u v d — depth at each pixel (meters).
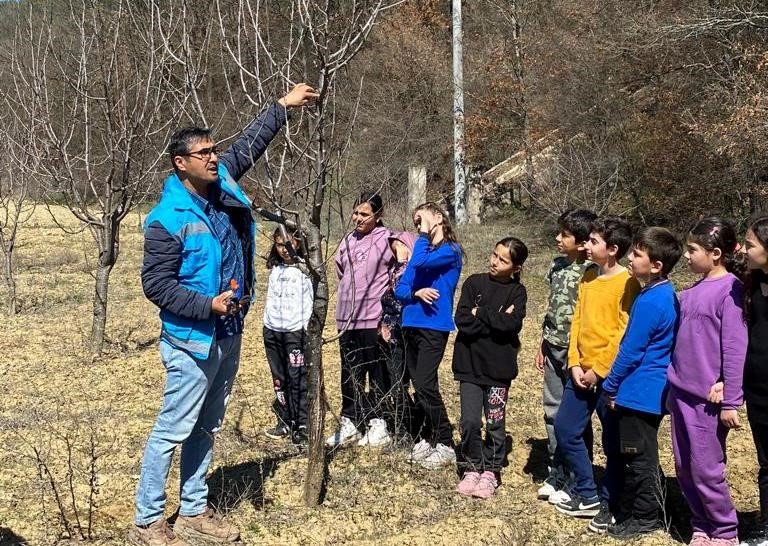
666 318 3.72
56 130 8.98
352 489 4.55
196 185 3.68
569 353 4.14
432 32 22.75
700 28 11.69
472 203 18.84
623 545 3.85
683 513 4.20
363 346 5.19
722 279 3.63
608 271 4.05
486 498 4.46
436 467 4.83
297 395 5.25
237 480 4.68
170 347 3.68
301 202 4.09
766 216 3.45
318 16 3.97
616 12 14.29
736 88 11.09
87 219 7.72
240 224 3.90
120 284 11.61
